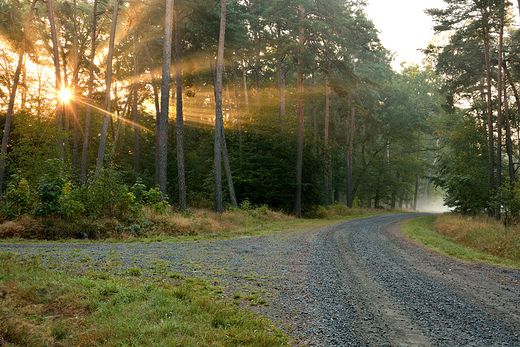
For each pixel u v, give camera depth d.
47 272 6.38
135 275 7.01
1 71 32.34
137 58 34.84
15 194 12.89
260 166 29.92
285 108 35.69
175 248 10.96
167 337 4.08
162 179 20.31
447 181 32.44
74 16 27.69
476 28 25.02
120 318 4.53
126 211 14.45
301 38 29.78
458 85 30.30
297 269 8.74
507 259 11.55
